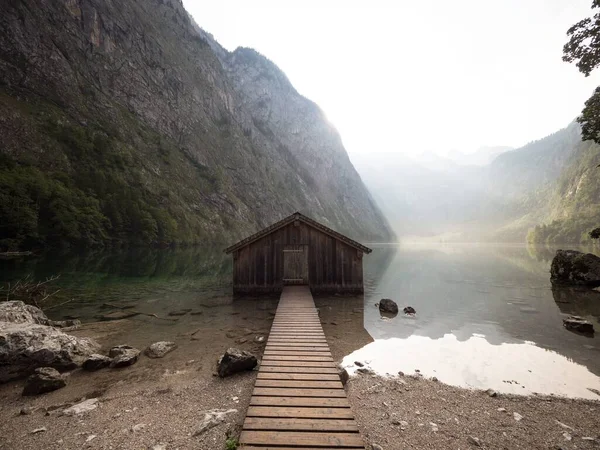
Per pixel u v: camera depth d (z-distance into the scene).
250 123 198.75
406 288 26.58
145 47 138.75
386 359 10.70
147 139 116.94
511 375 9.41
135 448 5.60
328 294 21.36
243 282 21.09
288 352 9.55
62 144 86.69
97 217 71.31
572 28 21.03
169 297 21.25
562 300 21.38
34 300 18.08
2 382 8.70
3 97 82.69
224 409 7.01
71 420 6.64
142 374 9.27
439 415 7.01
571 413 7.26
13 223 51.12
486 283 29.36
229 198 128.12
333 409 6.20
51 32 106.50
